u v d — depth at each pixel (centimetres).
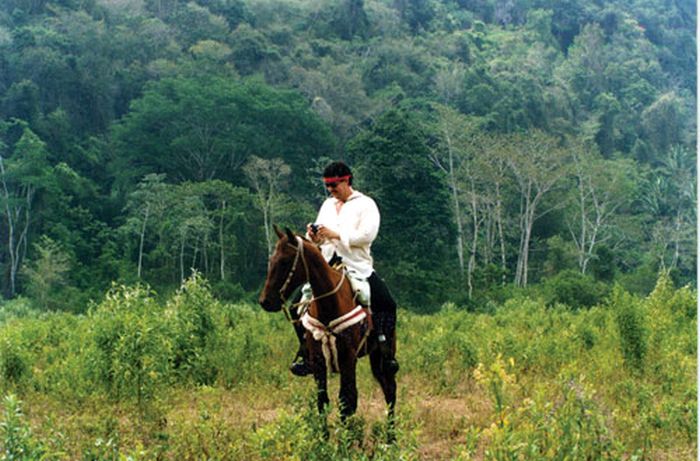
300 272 687
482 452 744
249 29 9588
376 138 5738
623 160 8762
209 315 1145
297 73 9019
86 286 5866
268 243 6094
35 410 892
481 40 12312
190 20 9744
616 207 7150
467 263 6588
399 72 9919
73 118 7875
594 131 9281
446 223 5772
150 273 5978
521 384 957
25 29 8169
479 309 5012
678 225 7175
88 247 6309
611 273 6122
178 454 675
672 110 10175
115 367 841
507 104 8788
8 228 6475
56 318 1831
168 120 7275
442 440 789
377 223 742
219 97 7281
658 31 14000
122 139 7388
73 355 1042
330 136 7656
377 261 5534
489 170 6425
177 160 7425
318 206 7394
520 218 6906
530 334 1535
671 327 1449
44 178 6412
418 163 5672
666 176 8406
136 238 6369
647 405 812
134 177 7438
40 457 578
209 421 714
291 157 7425
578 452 574
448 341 1314
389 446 630
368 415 874
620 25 13262
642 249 7225
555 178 6462
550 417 597
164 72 8456
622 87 11156
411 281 5378
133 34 9044
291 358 1200
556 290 5062
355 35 11019
